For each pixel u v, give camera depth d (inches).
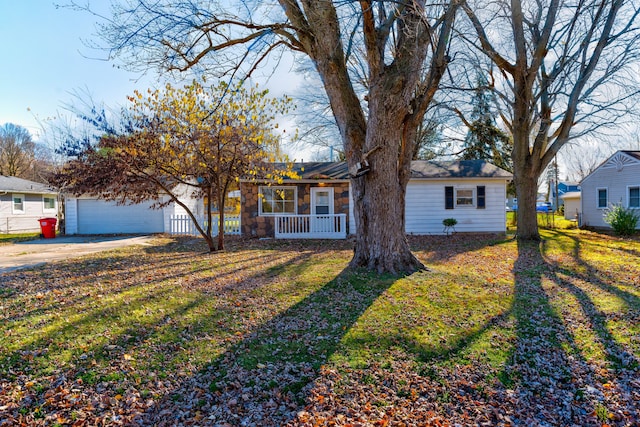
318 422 111.0
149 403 120.6
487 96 680.4
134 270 302.2
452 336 168.7
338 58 272.4
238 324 182.2
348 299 216.4
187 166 409.7
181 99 385.1
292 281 261.4
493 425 112.0
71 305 199.6
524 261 360.8
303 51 299.1
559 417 116.0
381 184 273.1
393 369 141.8
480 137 954.7
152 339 162.9
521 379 136.6
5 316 181.3
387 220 276.1
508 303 214.5
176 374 137.3
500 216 625.3
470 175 615.2
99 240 578.6
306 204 622.8
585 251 424.8
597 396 126.2
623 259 367.6
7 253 415.2
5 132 1315.2
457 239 558.6
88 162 384.2
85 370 136.7
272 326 180.2
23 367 136.3
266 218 609.3
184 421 112.0
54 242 553.0
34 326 169.3
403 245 283.9
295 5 266.5
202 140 385.1
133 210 710.5
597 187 826.2
